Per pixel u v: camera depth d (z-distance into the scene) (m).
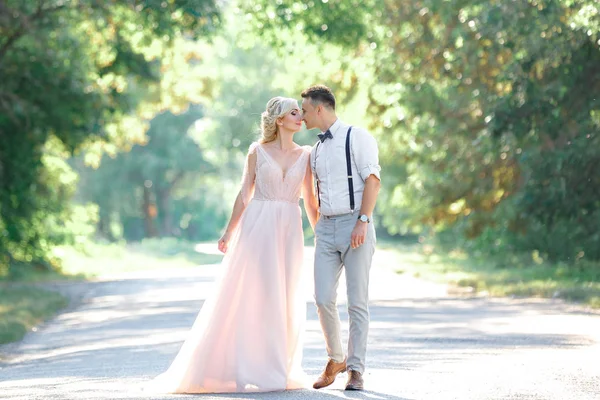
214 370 13.40
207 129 119.94
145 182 145.00
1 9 46.56
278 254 13.73
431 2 43.44
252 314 13.53
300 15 45.91
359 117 53.94
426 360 16.95
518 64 35.75
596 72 34.31
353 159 13.31
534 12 35.38
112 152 66.00
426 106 49.09
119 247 86.25
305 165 13.92
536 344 19.41
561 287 36.19
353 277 13.27
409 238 138.00
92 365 18.75
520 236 54.28
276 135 13.94
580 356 16.91
